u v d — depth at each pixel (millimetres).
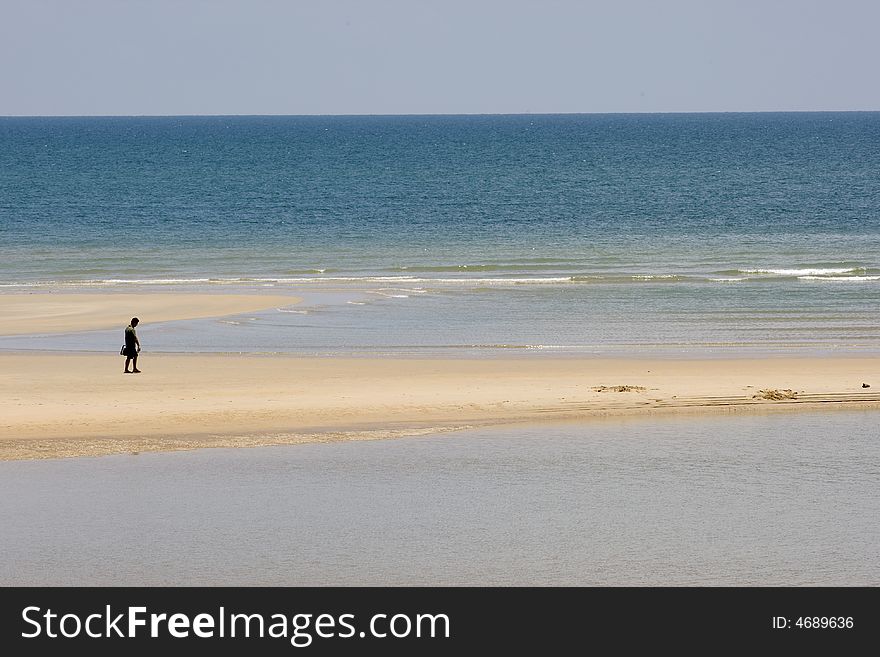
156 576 30156
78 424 44375
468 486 37656
